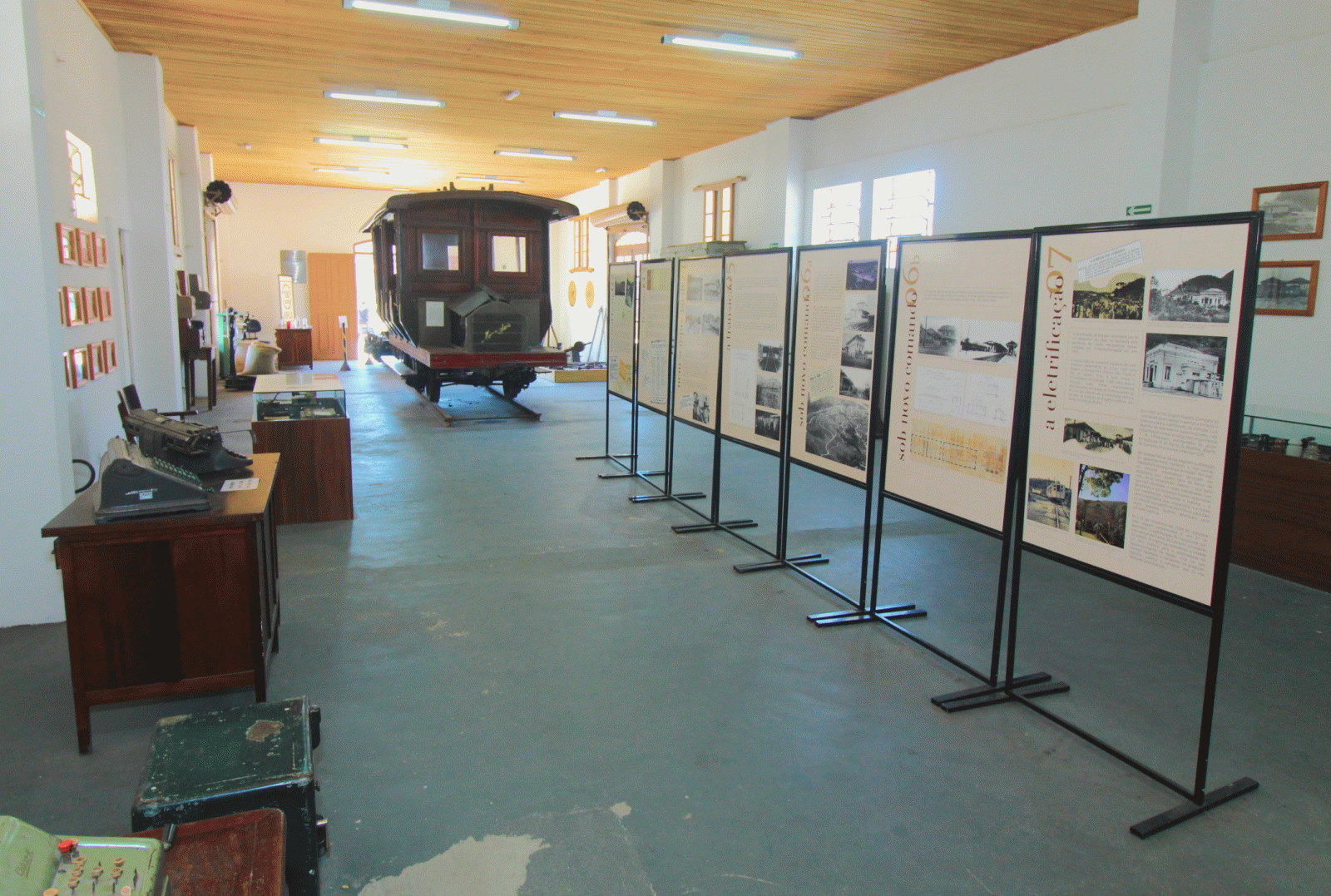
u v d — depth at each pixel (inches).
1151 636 149.3
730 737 113.0
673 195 536.1
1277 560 181.6
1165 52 219.6
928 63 298.5
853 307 153.8
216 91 354.6
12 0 136.3
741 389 195.8
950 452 133.3
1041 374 116.1
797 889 84.4
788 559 186.9
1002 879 86.4
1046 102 275.1
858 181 370.0
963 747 112.0
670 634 147.2
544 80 331.9
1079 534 112.1
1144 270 101.1
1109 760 109.6
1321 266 196.4
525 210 402.6
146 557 108.0
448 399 454.3
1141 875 87.6
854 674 133.1
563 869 86.4
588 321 704.4
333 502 216.2
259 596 112.5
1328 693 128.1
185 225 435.8
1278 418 198.4
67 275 195.0
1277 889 85.8
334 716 116.6
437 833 91.9
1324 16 195.0
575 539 202.8
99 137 258.4
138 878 49.4
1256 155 209.5
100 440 224.7
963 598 167.6
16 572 145.1
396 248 390.3
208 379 417.7
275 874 56.4
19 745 109.3
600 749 109.5
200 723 77.5
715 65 306.0
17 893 43.7
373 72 323.9
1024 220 285.9
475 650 139.1
